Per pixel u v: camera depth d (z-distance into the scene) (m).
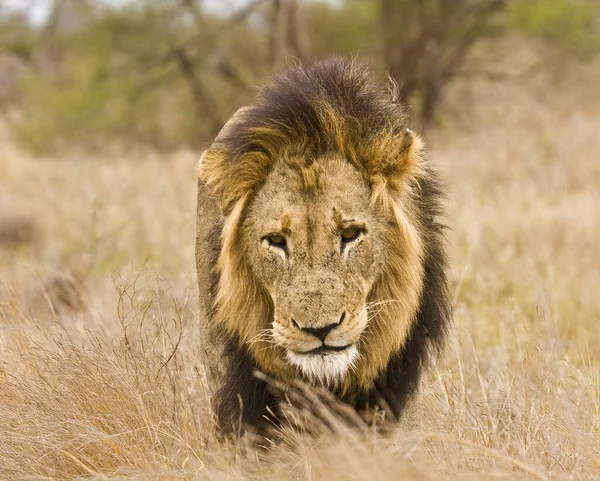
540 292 13.29
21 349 10.55
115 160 40.97
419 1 41.88
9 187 31.20
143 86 45.16
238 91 42.97
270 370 8.49
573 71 47.06
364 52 43.34
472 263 16.69
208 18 43.06
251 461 8.26
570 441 8.29
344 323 7.84
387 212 8.30
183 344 10.78
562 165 28.31
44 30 48.09
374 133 8.26
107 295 14.48
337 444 7.72
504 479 7.40
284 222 8.05
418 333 8.84
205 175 8.54
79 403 9.22
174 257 17.89
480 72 43.56
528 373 9.99
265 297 8.45
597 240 18.52
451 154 33.72
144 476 8.00
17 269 18.00
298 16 39.53
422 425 9.04
